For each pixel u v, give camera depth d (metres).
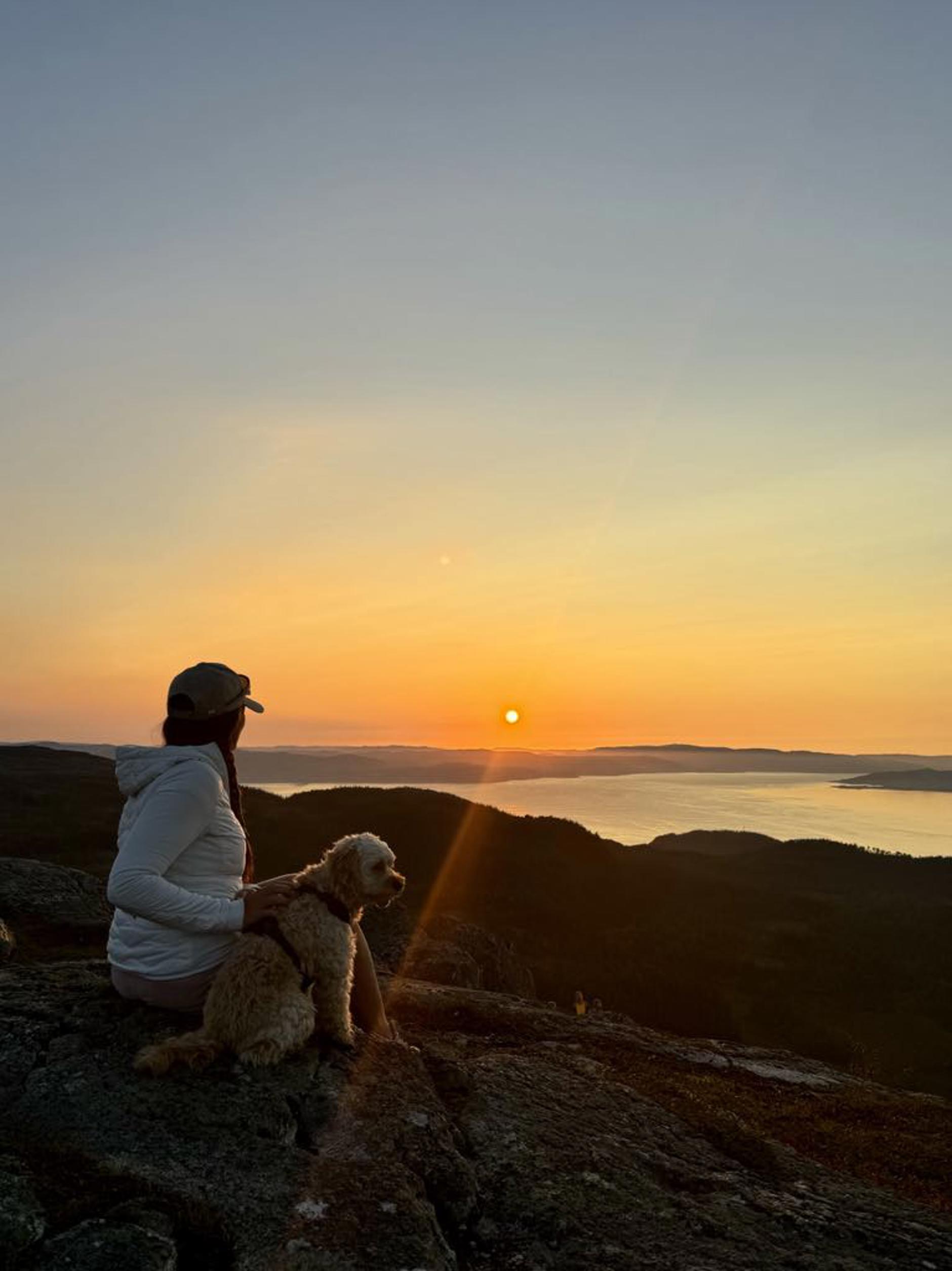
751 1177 2.53
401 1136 2.23
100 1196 1.90
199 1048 2.26
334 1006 2.44
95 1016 2.52
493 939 7.50
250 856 2.58
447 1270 1.88
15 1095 2.23
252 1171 2.02
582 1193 2.24
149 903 2.20
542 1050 3.35
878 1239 2.23
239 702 2.45
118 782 2.36
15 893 5.04
